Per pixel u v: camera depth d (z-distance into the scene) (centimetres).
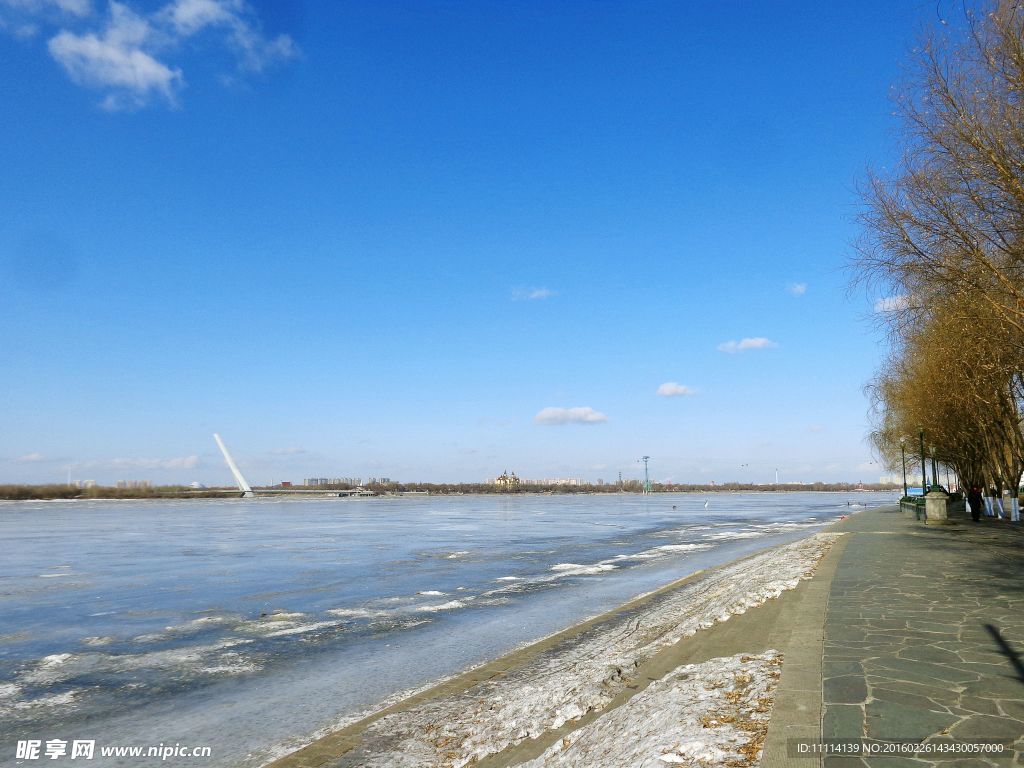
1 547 3991
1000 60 1525
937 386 3052
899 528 3325
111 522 6875
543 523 6359
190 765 881
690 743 601
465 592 2262
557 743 786
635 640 1403
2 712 1098
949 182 1669
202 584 2483
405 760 848
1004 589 1387
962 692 713
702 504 12469
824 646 920
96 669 1352
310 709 1095
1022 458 3228
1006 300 1684
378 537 4672
